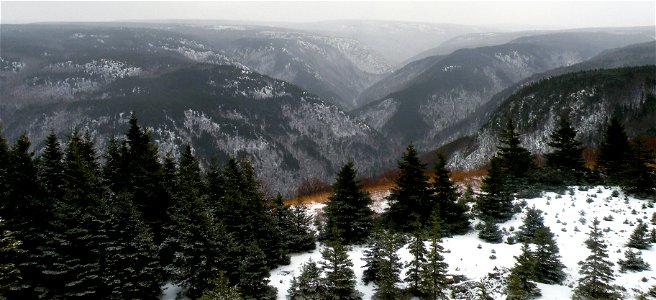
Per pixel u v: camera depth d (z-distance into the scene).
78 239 21.84
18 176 22.94
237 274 23.73
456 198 31.94
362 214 30.53
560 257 21.34
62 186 24.55
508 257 23.98
